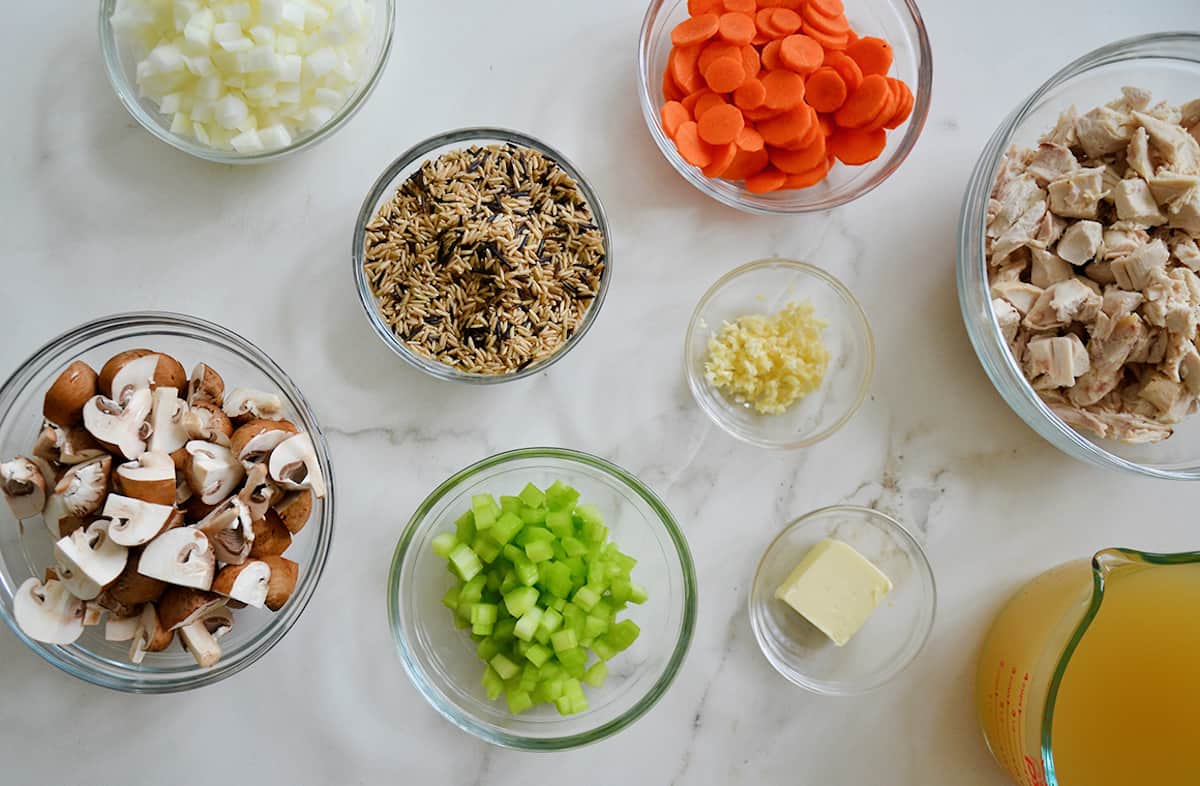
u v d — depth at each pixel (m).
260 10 0.50
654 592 0.55
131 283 0.54
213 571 0.48
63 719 0.53
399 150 0.55
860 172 0.56
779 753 0.55
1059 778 0.49
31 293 0.54
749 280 0.56
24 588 0.48
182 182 0.54
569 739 0.51
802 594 0.54
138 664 0.50
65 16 0.54
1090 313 0.52
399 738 0.54
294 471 0.48
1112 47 0.52
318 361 0.54
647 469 0.55
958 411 0.56
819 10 0.53
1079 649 0.49
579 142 0.56
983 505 0.56
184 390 0.50
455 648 0.54
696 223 0.56
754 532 0.56
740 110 0.53
